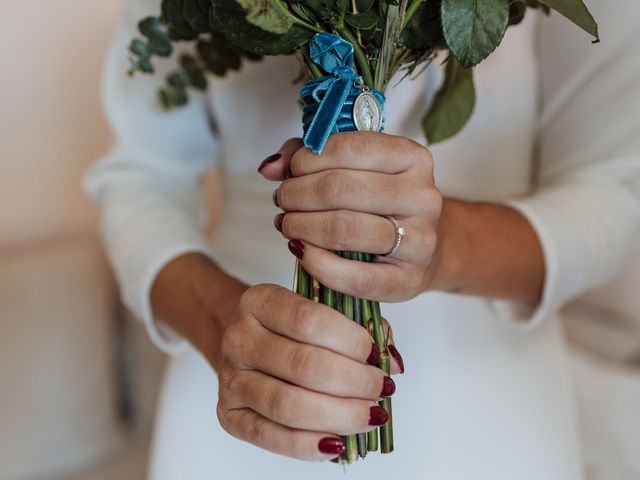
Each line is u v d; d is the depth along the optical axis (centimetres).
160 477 53
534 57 48
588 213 44
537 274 42
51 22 101
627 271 88
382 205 30
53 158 106
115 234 53
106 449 98
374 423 31
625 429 77
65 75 104
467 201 43
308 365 30
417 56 35
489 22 30
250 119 51
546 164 50
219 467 51
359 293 31
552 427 49
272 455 50
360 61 32
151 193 55
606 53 44
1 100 101
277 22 29
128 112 57
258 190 52
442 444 46
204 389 52
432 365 47
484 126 47
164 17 38
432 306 47
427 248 31
